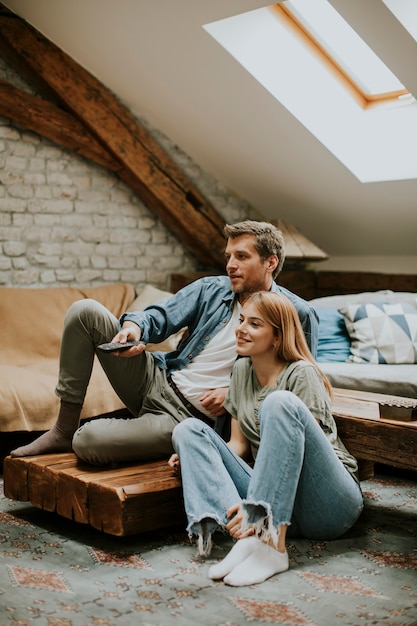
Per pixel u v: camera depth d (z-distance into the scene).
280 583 2.21
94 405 3.70
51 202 4.86
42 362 4.16
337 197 4.82
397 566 2.36
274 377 2.59
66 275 4.95
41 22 4.43
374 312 4.07
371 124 4.42
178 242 5.49
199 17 3.78
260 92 4.19
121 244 5.19
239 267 2.78
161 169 5.06
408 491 3.29
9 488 2.85
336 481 2.39
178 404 2.81
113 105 4.84
